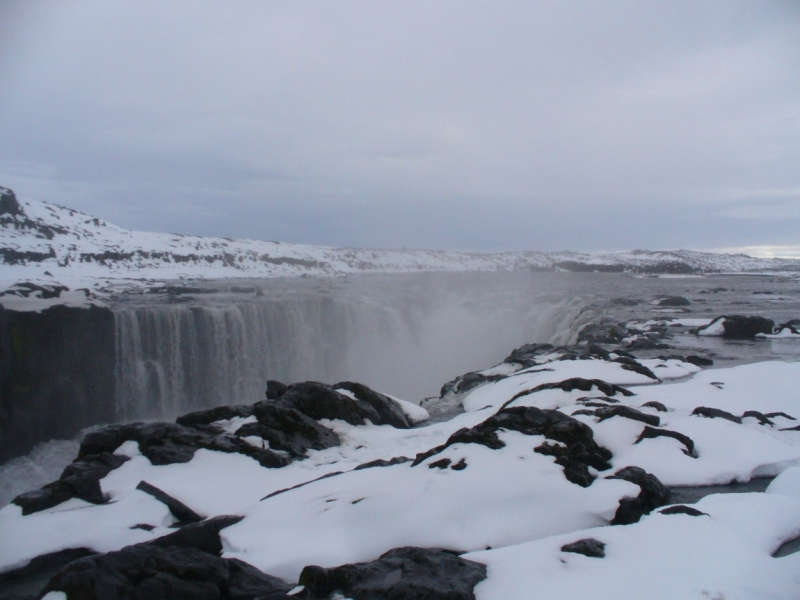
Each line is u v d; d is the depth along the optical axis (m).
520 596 3.96
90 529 6.43
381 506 5.52
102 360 21.05
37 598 4.34
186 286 51.81
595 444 6.96
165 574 4.46
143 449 8.58
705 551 4.39
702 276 140.38
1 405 17.53
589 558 4.41
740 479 6.74
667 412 9.21
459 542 5.05
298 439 8.96
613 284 84.69
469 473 5.97
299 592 4.11
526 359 15.59
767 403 9.80
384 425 10.44
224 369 25.84
